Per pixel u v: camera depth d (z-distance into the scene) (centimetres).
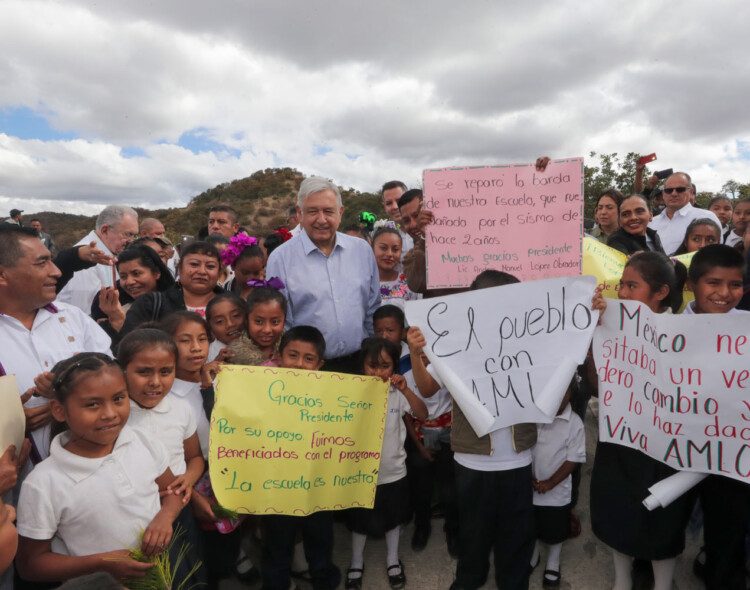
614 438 244
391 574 278
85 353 197
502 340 251
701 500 248
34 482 186
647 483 237
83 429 186
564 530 274
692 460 222
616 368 245
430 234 287
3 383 188
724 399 216
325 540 266
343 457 255
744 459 215
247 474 242
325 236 304
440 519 337
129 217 477
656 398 229
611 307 244
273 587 252
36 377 212
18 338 228
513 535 251
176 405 239
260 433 244
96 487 192
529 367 249
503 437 250
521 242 280
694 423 221
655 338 227
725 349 215
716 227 422
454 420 263
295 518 258
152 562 197
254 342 291
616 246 416
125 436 205
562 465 273
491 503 250
